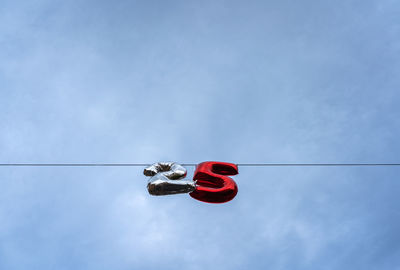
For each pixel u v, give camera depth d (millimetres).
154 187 10023
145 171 11102
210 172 12148
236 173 12633
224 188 11320
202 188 11320
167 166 11422
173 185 10148
